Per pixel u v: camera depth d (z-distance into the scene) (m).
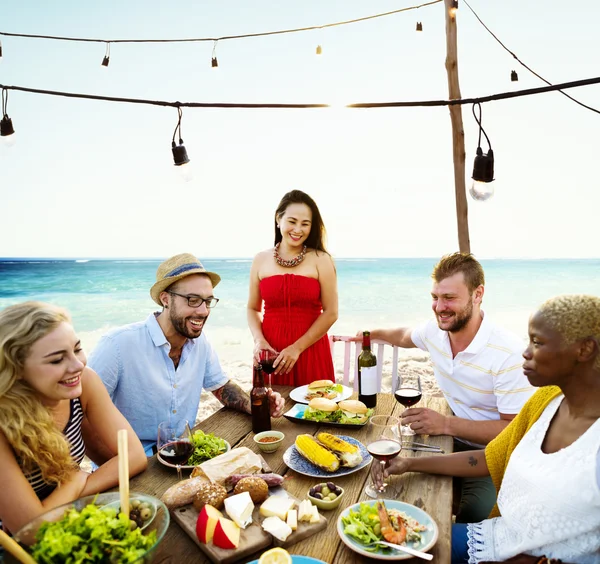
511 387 2.35
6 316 1.57
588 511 1.32
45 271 28.19
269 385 2.94
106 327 15.90
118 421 1.91
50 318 1.57
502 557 1.54
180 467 1.80
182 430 2.57
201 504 1.50
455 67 5.12
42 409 1.59
